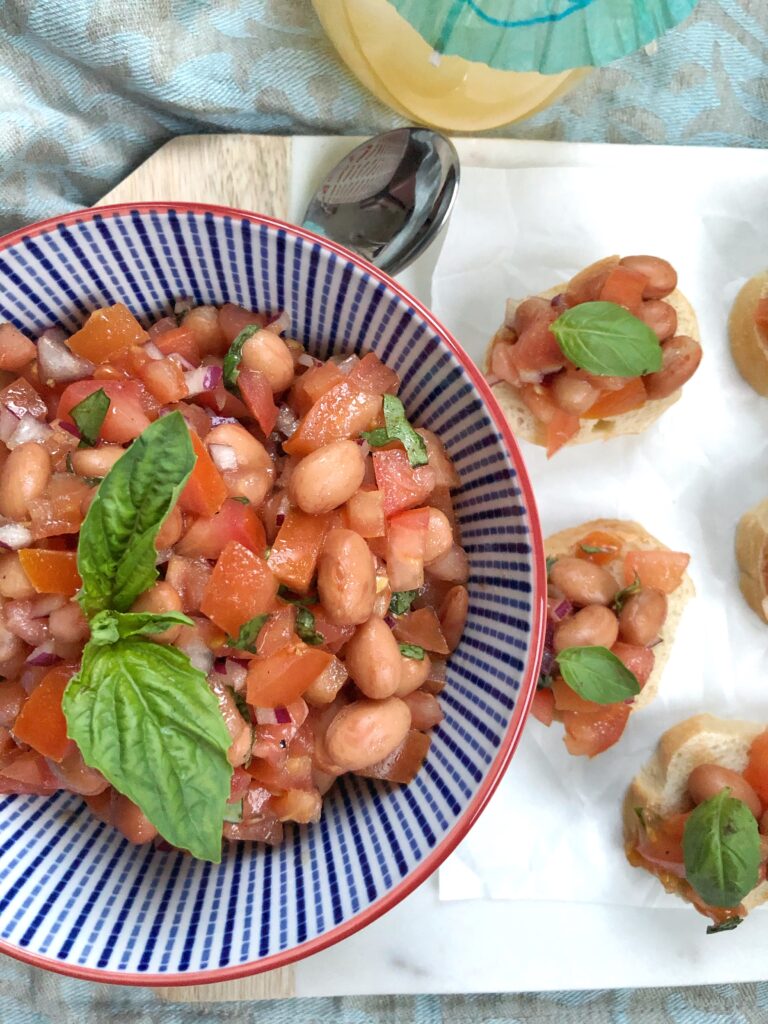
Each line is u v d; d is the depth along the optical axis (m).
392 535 0.16
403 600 0.17
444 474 0.17
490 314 0.23
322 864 0.16
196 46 0.21
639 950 0.23
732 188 0.24
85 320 0.17
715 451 0.24
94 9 0.20
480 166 0.23
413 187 0.21
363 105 0.23
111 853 0.17
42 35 0.20
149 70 0.21
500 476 0.16
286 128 0.23
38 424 0.16
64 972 0.15
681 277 0.24
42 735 0.15
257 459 0.16
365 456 0.16
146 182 0.21
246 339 0.16
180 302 0.17
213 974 0.15
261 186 0.21
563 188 0.23
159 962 0.15
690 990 0.25
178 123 0.22
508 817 0.22
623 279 0.21
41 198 0.22
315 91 0.22
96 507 0.13
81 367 0.16
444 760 0.16
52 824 0.17
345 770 0.16
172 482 0.13
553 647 0.21
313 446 0.16
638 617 0.21
